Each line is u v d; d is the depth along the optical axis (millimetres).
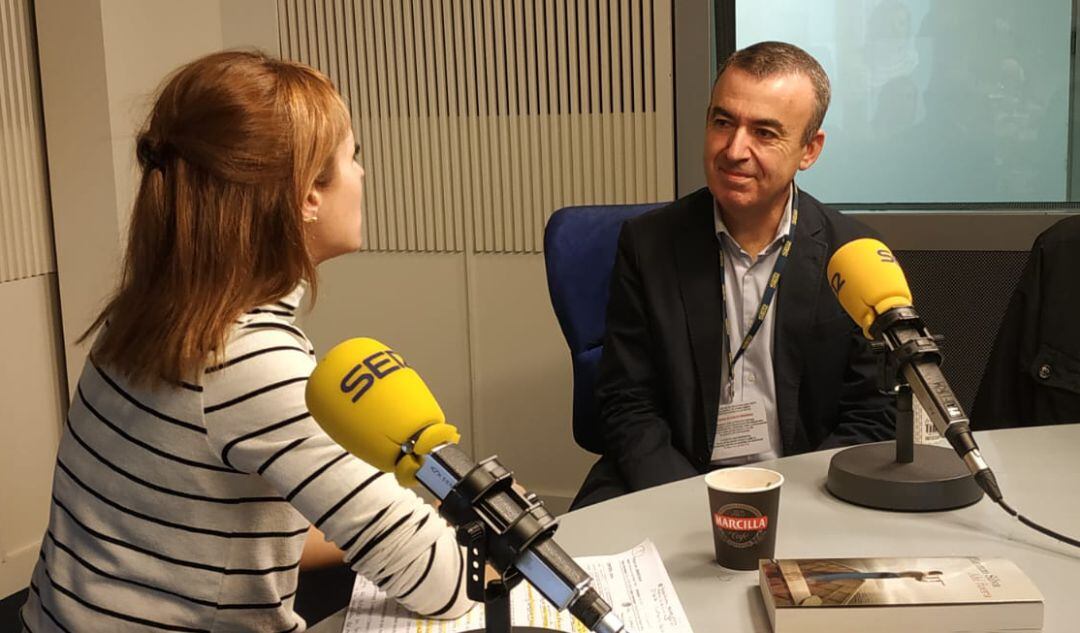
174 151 1240
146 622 1254
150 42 3354
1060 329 2270
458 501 927
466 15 3467
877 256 1481
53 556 1304
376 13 3559
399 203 3658
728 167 2115
